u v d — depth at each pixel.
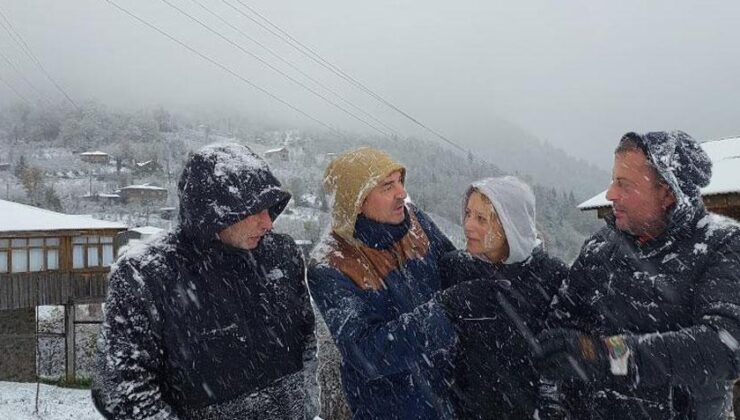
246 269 2.78
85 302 22.34
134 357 2.47
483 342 2.93
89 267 22.48
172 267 2.62
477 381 2.95
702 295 2.33
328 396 10.97
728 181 11.15
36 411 17.66
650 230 2.60
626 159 2.59
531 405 2.88
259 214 2.66
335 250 2.85
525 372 2.88
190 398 2.60
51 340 26.97
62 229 22.02
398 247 2.91
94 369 2.52
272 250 2.93
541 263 3.02
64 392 20.64
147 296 2.52
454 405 3.01
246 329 2.71
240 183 2.57
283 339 2.84
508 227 2.85
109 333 2.48
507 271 2.96
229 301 2.69
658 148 2.51
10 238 21.55
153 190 96.31
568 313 2.86
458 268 3.10
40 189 95.00
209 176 2.57
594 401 2.68
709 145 14.20
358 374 2.85
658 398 2.47
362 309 2.69
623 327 2.57
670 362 2.19
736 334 2.15
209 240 2.60
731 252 2.34
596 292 2.73
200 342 2.61
